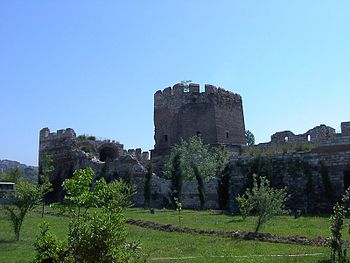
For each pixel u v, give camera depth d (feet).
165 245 69.00
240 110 230.07
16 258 57.36
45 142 230.27
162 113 225.97
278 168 141.18
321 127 180.14
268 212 83.05
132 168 186.09
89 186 32.73
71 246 29.17
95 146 225.15
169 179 175.32
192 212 135.54
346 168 128.98
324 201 131.13
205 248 64.80
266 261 52.42
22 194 78.89
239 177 148.87
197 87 220.02
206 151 188.75
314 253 57.98
